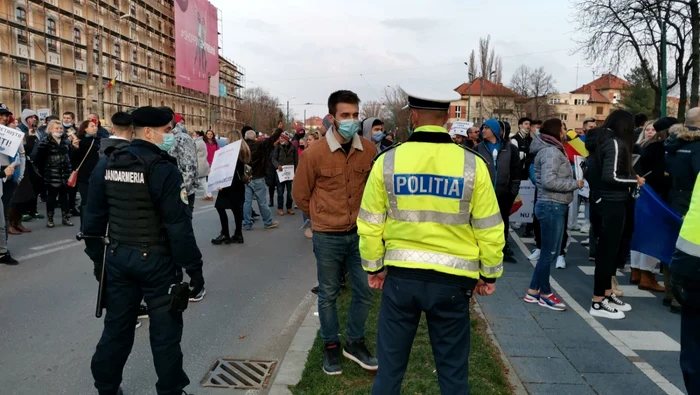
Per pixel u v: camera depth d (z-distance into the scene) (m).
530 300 5.29
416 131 2.51
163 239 2.98
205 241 8.55
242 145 8.05
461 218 2.43
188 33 41.53
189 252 2.97
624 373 3.68
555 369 3.73
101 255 3.19
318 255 3.66
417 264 2.43
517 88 61.25
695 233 2.51
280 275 6.48
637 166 5.66
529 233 9.18
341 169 3.59
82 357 3.97
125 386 3.54
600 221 4.92
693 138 4.77
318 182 3.65
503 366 3.72
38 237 8.39
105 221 3.08
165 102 50.91
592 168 4.82
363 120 6.91
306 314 5.03
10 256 6.71
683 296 2.60
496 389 3.34
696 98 21.61
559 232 5.03
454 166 2.42
